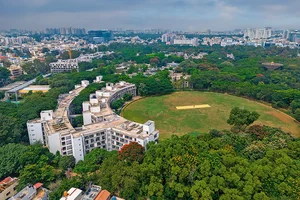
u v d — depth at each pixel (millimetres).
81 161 85438
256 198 54688
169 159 67438
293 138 89250
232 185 59656
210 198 55188
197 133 119562
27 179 71375
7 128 98625
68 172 81500
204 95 189500
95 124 105625
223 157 66875
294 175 61062
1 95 180000
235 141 84188
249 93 176375
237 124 104875
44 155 83000
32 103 129625
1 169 75125
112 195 65875
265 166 61812
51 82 193875
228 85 192375
